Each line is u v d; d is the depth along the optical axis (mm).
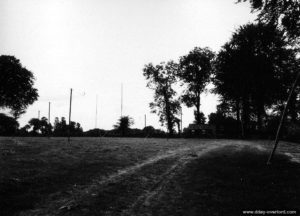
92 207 10469
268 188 13430
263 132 63250
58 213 9734
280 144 41656
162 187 13836
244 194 12328
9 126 101062
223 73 57438
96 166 19375
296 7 17875
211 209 10305
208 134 75062
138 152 29797
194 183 14617
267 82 53938
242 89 57125
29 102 79750
